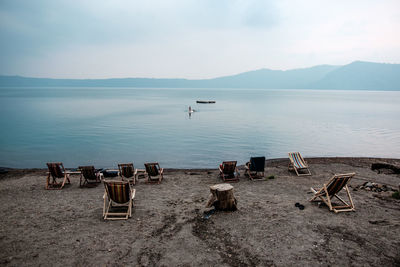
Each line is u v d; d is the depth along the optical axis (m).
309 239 6.03
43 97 141.62
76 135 31.48
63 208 8.21
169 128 37.91
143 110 70.38
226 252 5.55
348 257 5.29
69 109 70.25
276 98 167.62
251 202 8.64
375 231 6.34
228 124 42.69
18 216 7.52
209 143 26.94
